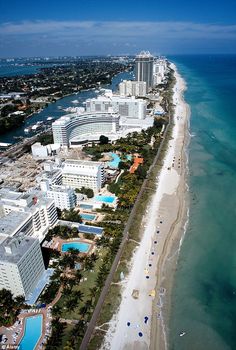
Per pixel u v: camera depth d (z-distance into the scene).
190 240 196.00
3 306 144.88
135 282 164.38
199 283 164.75
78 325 135.62
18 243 151.88
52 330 134.75
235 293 159.12
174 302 153.88
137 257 181.62
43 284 160.75
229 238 196.88
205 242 193.88
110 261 175.62
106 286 160.25
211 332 139.75
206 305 152.50
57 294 155.88
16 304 146.75
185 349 132.38
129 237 196.38
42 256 165.00
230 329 141.38
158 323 143.25
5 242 150.00
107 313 146.25
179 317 146.50
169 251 187.00
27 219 180.75
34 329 138.00
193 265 176.50
